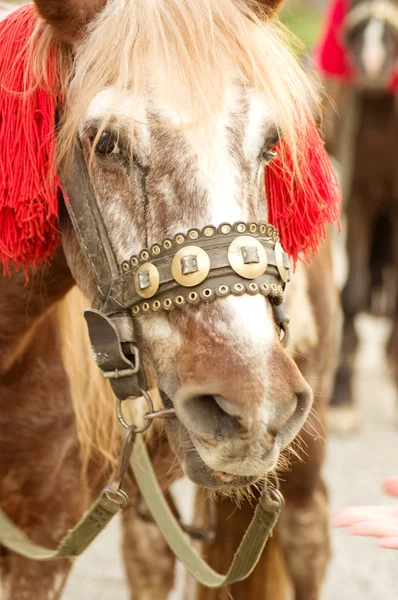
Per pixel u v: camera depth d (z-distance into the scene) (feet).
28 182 5.78
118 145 5.46
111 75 5.50
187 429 5.32
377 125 16.61
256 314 5.27
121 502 5.91
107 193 5.58
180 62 5.39
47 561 7.16
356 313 16.83
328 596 10.55
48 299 6.61
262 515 6.19
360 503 12.83
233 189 5.37
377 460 14.78
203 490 6.78
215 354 5.17
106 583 10.85
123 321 5.58
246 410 5.04
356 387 17.65
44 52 5.84
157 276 5.37
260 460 5.12
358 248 17.12
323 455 8.75
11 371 6.88
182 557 6.91
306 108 6.07
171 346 5.41
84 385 7.12
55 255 6.34
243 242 5.32
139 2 5.55
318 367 8.90
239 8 5.97
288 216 6.28
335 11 16.81
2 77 5.93
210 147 5.33
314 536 8.68
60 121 5.89
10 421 6.95
